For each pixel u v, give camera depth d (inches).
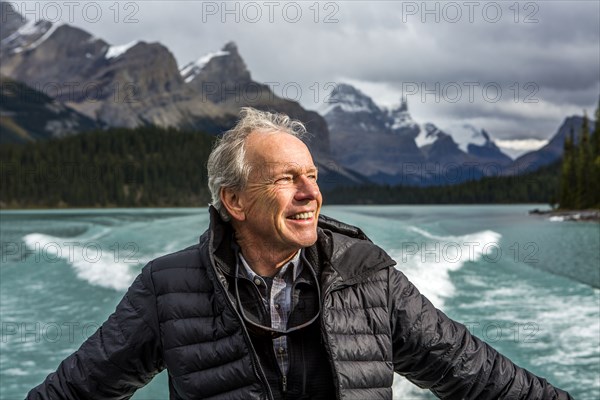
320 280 59.6
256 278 60.2
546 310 400.8
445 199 6791.3
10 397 239.3
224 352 58.1
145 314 62.5
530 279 544.4
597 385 248.2
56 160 5541.3
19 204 5221.5
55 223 2063.2
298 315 59.6
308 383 58.3
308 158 60.1
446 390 62.6
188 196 5708.7
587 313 390.0
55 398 63.2
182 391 59.8
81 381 63.3
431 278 490.3
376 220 1071.0
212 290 60.7
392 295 61.4
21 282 536.1
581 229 1619.1
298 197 58.7
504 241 1099.3
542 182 5890.8
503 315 385.4
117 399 65.6
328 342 57.1
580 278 561.6
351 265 60.6
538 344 313.3
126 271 546.6
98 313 404.2
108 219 2190.0
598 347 304.2
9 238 1228.5
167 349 60.5
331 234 62.9
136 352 62.9
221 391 57.8
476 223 1930.4
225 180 60.1
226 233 62.5
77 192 5349.4
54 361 292.4
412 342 61.1
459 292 465.4
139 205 5516.7
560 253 865.5
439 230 1243.8
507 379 61.1
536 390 61.5
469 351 61.5
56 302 441.1
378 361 58.6
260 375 56.6
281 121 62.8
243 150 59.3
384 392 58.2
